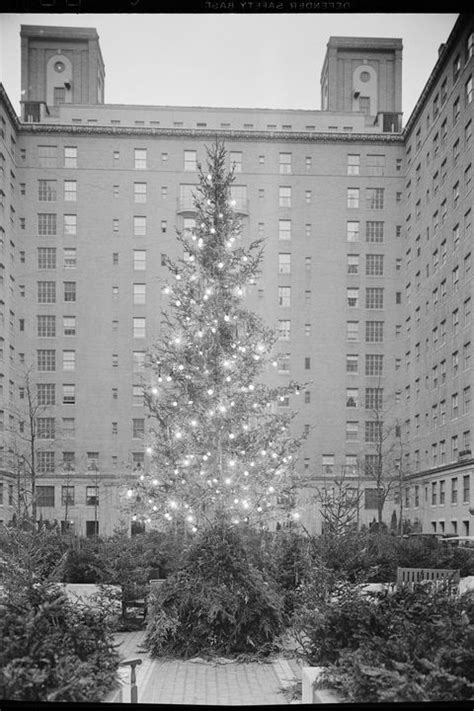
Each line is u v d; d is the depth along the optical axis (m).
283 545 15.73
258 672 10.25
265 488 17.81
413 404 55.91
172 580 11.80
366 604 7.30
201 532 13.73
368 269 61.06
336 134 61.53
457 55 46.06
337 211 61.47
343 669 6.25
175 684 9.52
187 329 18.03
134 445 58.25
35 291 59.84
